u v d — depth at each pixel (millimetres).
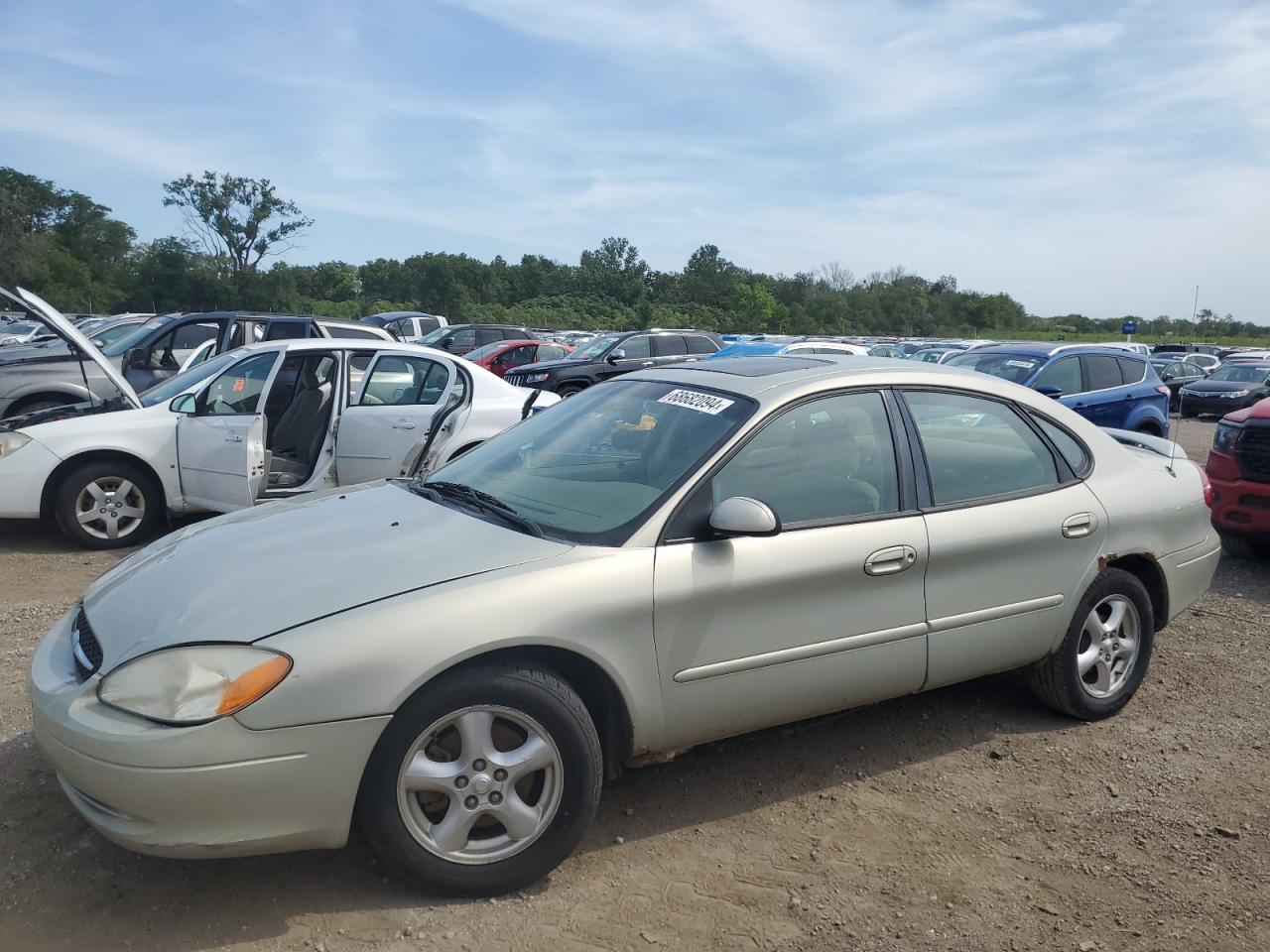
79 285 71312
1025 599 4055
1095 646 4410
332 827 2775
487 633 2877
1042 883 3197
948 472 3947
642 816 3535
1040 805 3717
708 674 3307
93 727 2662
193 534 3641
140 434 7398
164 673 2699
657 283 89812
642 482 3469
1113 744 4270
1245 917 3027
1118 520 4332
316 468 7676
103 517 7395
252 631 2758
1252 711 4676
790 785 3812
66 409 7801
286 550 3238
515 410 7996
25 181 76625
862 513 3676
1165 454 4949
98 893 2936
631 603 3119
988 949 2842
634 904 2990
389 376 7922
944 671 3885
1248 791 3863
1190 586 4746
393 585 2943
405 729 2811
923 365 4230
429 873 2898
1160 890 3170
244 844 2693
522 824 2979
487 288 81188
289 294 64562
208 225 63375
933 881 3186
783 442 3609
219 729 2629
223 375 7652
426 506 3645
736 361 4324
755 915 2961
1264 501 7223
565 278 86938
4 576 6598
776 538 3430
